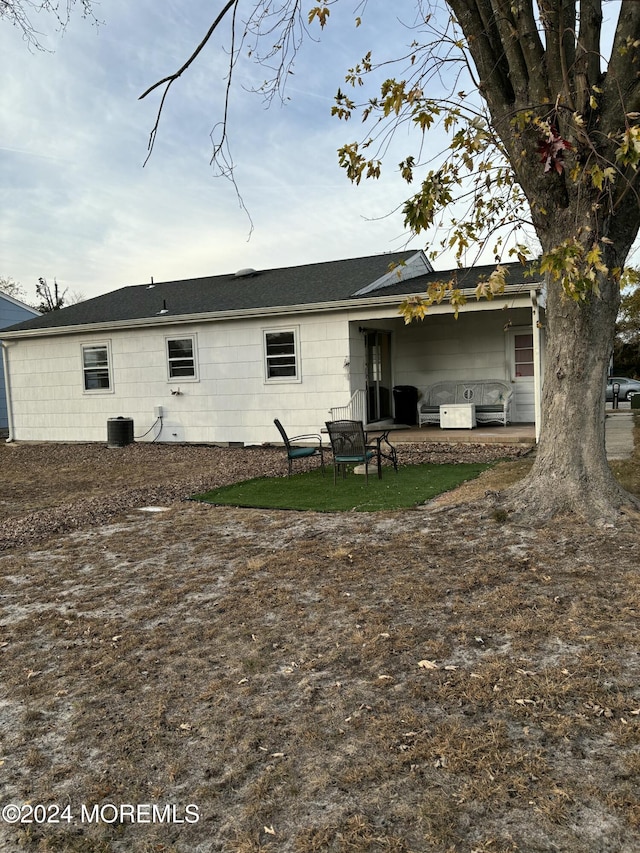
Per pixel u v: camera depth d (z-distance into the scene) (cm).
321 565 467
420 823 197
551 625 337
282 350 1274
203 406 1371
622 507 516
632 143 346
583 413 530
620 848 182
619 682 275
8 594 447
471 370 1422
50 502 816
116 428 1399
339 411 1220
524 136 476
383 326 1401
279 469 998
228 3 505
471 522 547
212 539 568
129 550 545
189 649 340
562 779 214
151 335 1416
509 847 185
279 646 337
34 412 1603
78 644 356
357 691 284
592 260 359
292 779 225
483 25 504
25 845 202
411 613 368
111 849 198
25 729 270
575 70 447
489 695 270
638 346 3494
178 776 232
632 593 373
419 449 1095
